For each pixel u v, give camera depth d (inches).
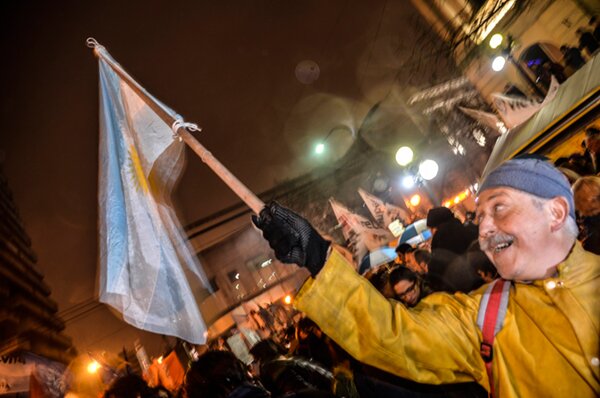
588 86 171.0
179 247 94.7
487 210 67.8
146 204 92.6
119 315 82.7
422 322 68.5
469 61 679.1
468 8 642.8
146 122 98.0
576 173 158.4
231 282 1115.9
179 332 83.9
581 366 58.6
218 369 110.3
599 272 61.7
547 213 64.0
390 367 64.7
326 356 181.0
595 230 135.4
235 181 69.6
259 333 591.8
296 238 62.1
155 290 85.1
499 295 68.7
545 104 204.7
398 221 587.5
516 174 65.6
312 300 62.2
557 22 529.0
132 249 87.6
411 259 273.7
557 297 62.0
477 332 69.9
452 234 184.7
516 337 64.8
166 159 96.5
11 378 198.7
